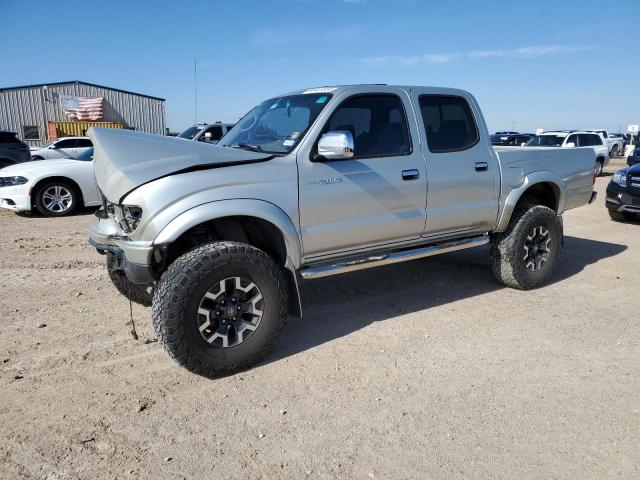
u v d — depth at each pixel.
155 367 3.84
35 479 2.62
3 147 15.39
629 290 5.67
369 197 4.32
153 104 38.69
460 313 4.93
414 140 4.65
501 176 5.22
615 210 9.92
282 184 3.87
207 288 3.48
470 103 5.15
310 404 3.33
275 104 4.71
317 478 2.64
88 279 5.99
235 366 3.68
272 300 3.76
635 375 3.71
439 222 4.86
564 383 3.59
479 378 3.66
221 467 2.73
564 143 20.83
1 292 5.49
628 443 2.92
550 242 5.61
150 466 2.73
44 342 4.24
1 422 3.11
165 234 3.43
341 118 4.22
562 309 5.06
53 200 10.33
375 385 3.57
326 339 4.34
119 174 3.56
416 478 2.64
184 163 3.58
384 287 5.75
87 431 3.03
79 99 36.03
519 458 2.79
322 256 4.27
